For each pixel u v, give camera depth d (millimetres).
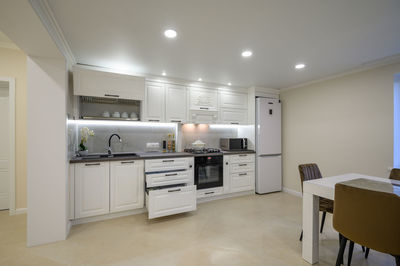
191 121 3531
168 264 1783
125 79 2885
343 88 3098
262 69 2943
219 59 2580
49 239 2127
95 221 2635
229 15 1640
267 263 1812
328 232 2426
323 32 1905
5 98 3051
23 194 2863
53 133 2143
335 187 1518
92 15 1639
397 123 2582
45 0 1442
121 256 1897
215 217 2809
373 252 2021
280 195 3865
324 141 3365
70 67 2572
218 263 1802
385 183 1755
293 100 3961
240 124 4043
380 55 2430
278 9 1555
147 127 3557
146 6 1523
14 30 1588
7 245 2070
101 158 2629
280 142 4113
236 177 3748
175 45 2195
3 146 3014
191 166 3238
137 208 2873
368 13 1603
